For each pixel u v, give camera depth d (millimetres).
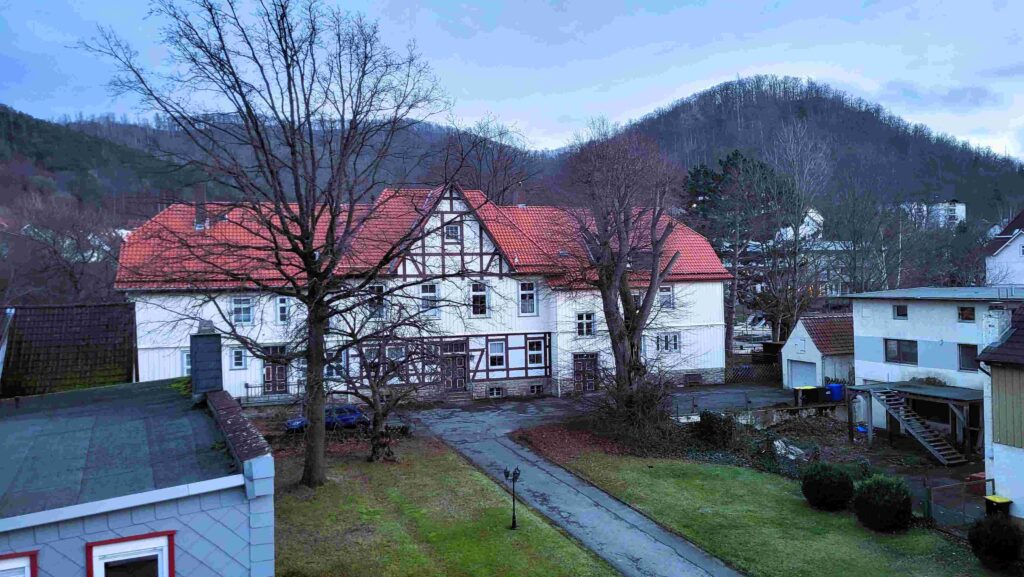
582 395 36625
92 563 9453
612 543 18141
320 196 20906
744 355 48812
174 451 12211
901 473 25438
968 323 28344
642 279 37594
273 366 32906
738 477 23875
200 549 10086
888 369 31688
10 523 8945
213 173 18750
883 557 17297
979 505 20672
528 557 16734
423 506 19922
